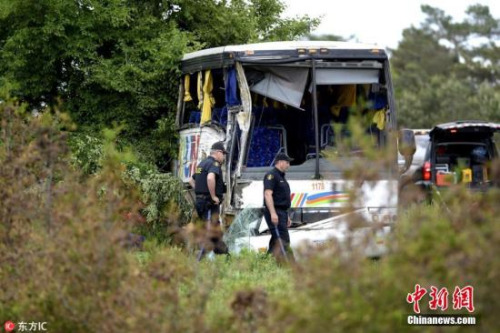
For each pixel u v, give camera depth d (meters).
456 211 12.77
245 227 28.53
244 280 20.78
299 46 29.42
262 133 31.02
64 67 36.59
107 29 35.94
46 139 17.33
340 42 30.36
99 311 14.37
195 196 29.25
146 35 36.56
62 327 15.54
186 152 34.00
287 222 27.31
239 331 14.49
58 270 14.74
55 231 15.40
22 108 18.50
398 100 125.50
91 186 16.20
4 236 16.56
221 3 39.50
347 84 30.61
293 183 28.80
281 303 12.88
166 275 14.99
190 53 33.78
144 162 33.62
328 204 28.80
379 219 14.66
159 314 13.95
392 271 12.54
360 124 14.05
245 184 28.97
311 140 31.00
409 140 29.05
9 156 17.39
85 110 36.16
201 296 14.56
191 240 17.17
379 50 29.64
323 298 12.42
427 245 12.28
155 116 36.72
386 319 12.36
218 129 31.41
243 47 29.61
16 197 16.70
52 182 18.30
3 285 16.53
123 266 14.71
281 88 29.77
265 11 43.75
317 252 13.16
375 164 13.42
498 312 12.46
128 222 16.69
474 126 43.56
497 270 11.93
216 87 32.28
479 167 43.91
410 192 14.76
